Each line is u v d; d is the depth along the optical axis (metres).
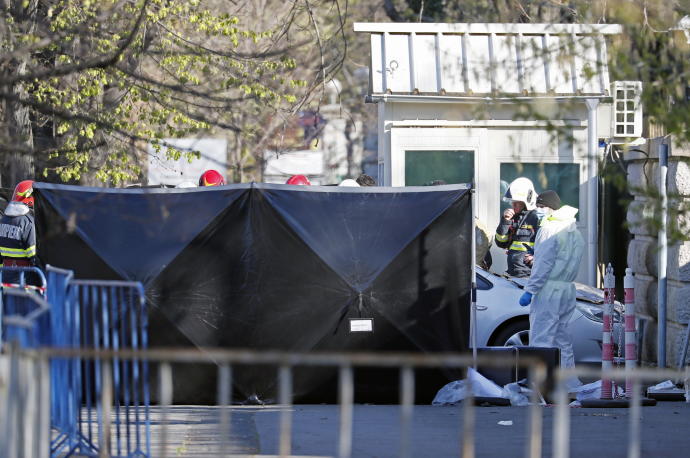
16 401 17.47
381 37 58.50
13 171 53.56
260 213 36.03
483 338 43.25
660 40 28.33
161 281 35.34
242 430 30.50
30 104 26.84
